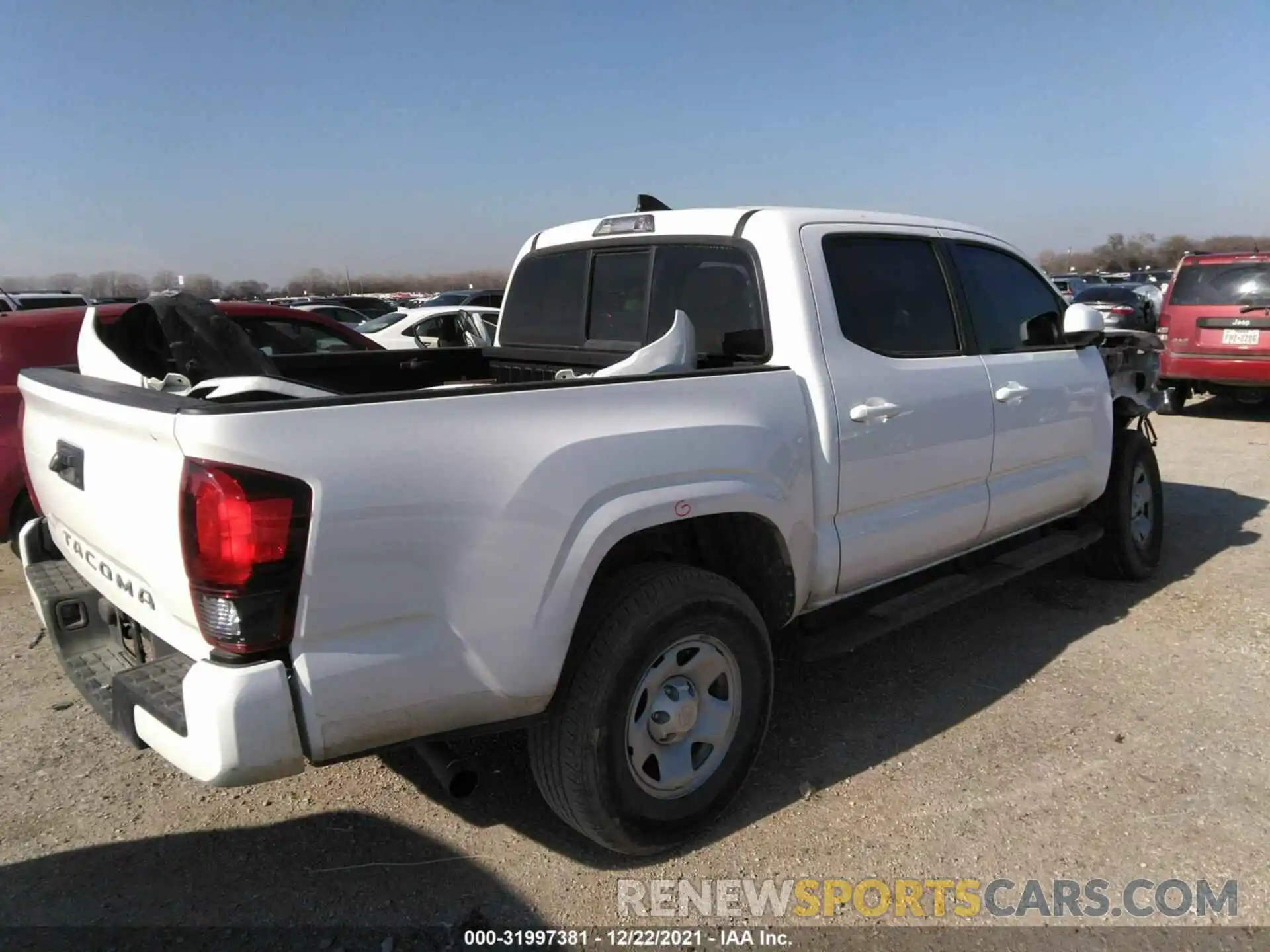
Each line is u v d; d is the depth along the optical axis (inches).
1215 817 120.5
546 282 176.9
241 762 83.4
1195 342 422.9
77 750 140.1
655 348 126.9
